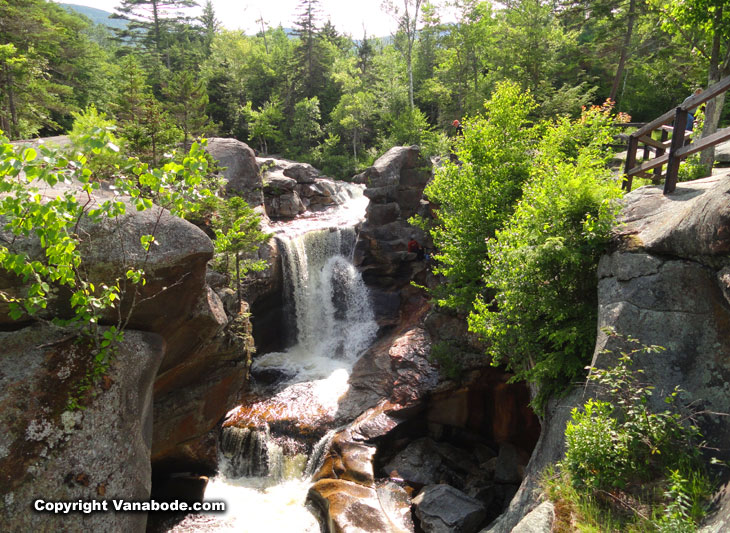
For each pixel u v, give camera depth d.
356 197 35.47
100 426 6.81
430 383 16.12
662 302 6.72
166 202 6.63
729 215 5.44
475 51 39.31
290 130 52.75
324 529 12.27
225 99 51.50
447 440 16.02
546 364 8.20
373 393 17.44
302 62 58.44
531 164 14.47
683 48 27.39
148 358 7.82
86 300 6.33
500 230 13.17
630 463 5.89
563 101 26.92
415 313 22.05
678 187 8.60
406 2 41.44
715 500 5.07
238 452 15.34
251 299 20.78
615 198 8.41
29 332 6.91
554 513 5.90
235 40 73.88
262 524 12.52
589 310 8.34
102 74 50.84
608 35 31.19
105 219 7.48
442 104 42.50
